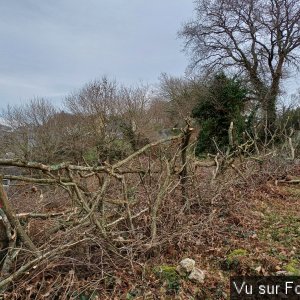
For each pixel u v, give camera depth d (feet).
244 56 63.77
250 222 14.11
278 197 18.62
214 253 11.27
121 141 46.39
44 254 8.41
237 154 21.38
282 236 12.60
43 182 9.18
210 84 55.93
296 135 36.81
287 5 58.13
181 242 11.63
